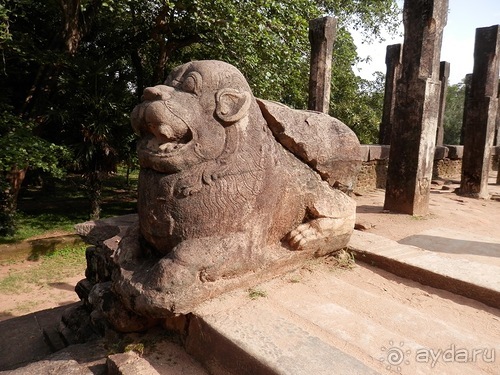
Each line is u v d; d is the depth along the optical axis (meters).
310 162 2.82
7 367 2.85
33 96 6.96
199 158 2.15
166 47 7.93
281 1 6.91
